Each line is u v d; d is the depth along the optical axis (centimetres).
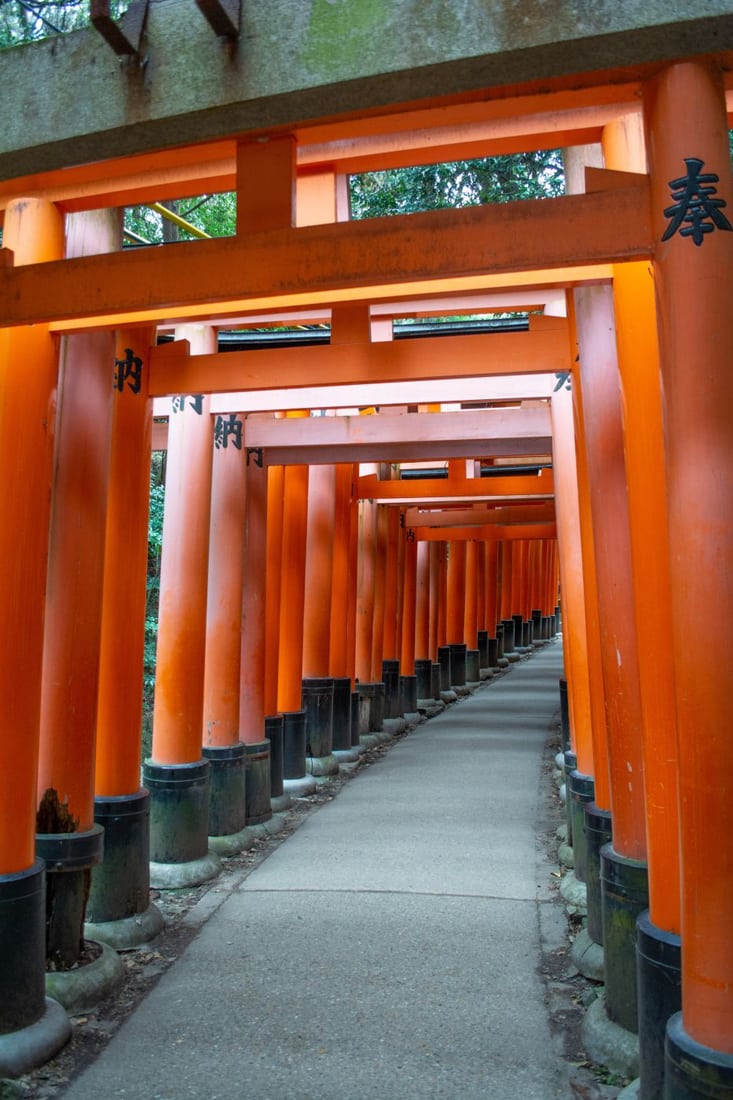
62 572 479
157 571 1329
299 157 413
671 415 279
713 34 258
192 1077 370
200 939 521
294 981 461
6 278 352
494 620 2173
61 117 302
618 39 257
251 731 789
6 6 660
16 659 387
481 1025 410
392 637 1412
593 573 476
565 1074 367
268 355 518
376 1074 370
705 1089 260
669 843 325
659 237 282
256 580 812
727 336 272
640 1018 323
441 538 1580
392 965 478
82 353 493
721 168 276
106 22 275
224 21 272
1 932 376
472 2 264
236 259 321
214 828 708
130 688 541
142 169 350
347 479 1148
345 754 1104
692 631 272
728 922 266
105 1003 439
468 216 300
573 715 620
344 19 273
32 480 395
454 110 302
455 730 1369
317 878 632
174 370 541
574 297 437
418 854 688
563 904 567
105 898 513
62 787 464
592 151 473
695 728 272
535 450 834
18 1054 369
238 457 749
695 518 272
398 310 601
